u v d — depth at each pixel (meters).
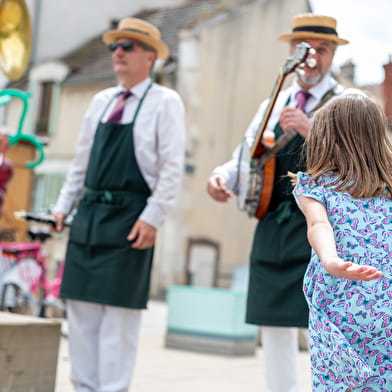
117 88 4.30
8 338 3.54
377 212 2.50
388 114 11.59
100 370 4.04
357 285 2.43
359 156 2.54
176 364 6.15
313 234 2.41
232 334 6.92
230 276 21.34
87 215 4.09
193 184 21.86
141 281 4.06
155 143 4.07
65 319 8.43
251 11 21.98
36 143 5.15
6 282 6.87
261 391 5.09
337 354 2.36
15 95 5.08
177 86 22.23
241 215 21.42
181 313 7.15
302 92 3.85
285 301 3.63
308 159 2.64
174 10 24.25
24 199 8.47
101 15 24.83
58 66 23.50
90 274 4.02
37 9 24.19
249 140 3.92
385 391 2.38
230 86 22.14
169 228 21.72
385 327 2.40
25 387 3.65
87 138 4.32
